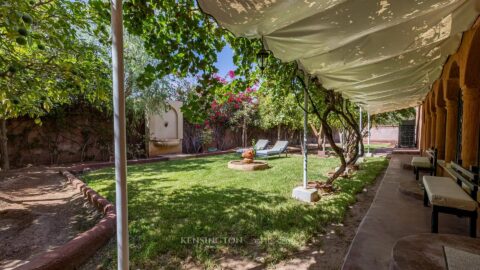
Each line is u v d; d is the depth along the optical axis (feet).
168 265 8.74
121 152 5.30
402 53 11.18
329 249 9.76
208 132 47.32
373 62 11.67
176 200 16.07
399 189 16.16
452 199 8.84
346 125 30.58
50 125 32.68
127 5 7.60
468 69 11.08
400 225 10.46
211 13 6.00
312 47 8.71
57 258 8.06
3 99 8.78
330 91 18.35
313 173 25.36
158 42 8.72
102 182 21.74
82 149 35.14
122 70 5.22
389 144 67.26
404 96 25.31
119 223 5.36
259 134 57.06
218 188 19.21
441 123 20.07
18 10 5.70
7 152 28.07
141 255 9.24
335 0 5.63
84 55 10.81
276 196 16.81
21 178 22.90
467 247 6.42
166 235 10.90
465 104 11.85
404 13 6.93
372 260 7.77
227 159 37.60
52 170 26.89
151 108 35.53
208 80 9.50
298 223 12.02
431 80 19.26
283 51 8.91
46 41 8.25
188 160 37.14
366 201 16.30
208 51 9.28
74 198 17.13
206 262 8.85
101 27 9.84
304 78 15.71
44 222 12.96
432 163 18.34
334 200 15.83
